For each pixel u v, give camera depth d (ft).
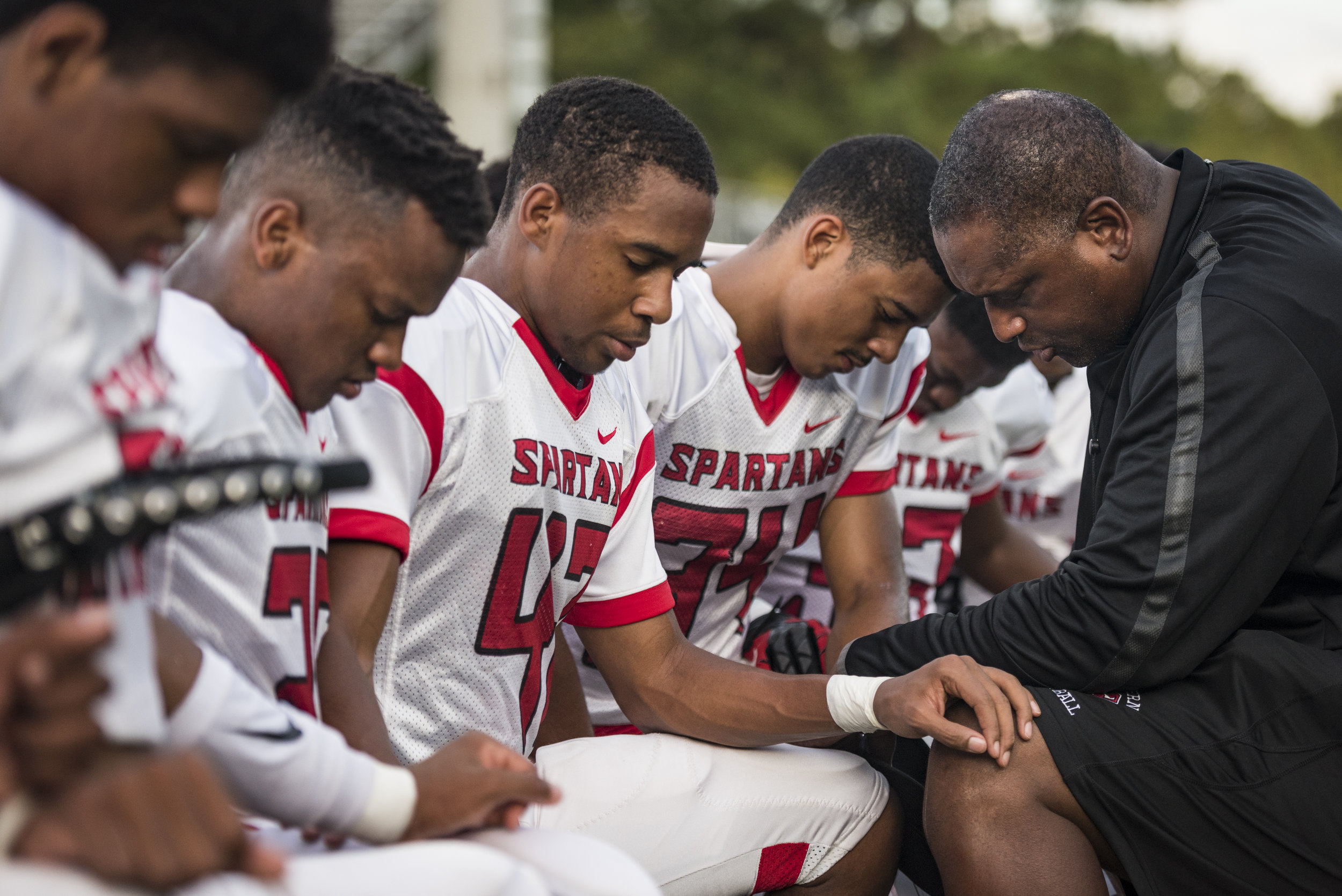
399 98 6.26
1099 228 8.68
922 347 11.25
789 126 96.27
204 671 5.15
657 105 8.11
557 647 9.46
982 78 106.63
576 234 8.05
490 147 38.22
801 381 10.37
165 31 4.36
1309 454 7.93
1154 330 8.47
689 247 8.14
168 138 4.51
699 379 10.00
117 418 4.50
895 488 13.23
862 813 8.63
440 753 6.11
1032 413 13.97
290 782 5.30
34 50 4.28
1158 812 7.87
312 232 6.13
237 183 6.28
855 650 9.09
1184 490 7.88
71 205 4.48
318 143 6.09
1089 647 8.11
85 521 4.05
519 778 5.95
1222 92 147.13
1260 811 7.82
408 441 7.36
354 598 7.03
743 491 10.38
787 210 10.00
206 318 5.99
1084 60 115.75
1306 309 8.07
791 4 101.76
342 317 6.22
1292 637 8.31
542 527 8.20
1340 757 7.88
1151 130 116.78
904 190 9.38
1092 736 7.97
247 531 5.95
